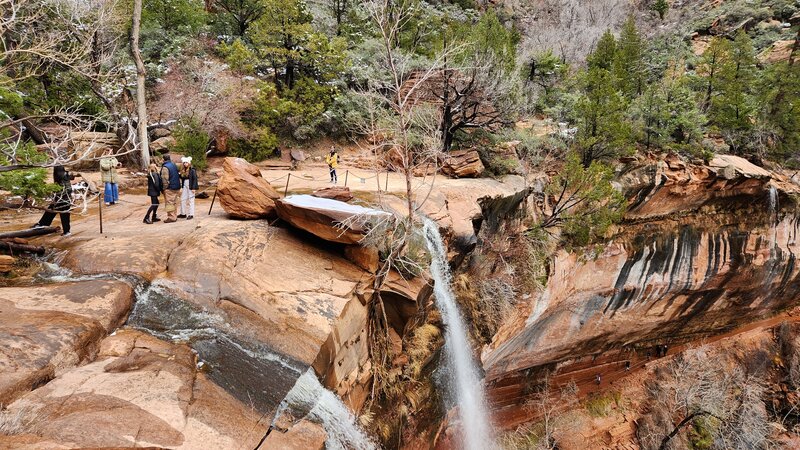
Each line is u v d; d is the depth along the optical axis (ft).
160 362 17.28
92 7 54.29
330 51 74.95
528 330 53.26
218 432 15.14
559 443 62.08
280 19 73.36
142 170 55.62
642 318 66.64
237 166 31.27
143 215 37.04
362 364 27.14
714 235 66.39
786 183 70.74
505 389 60.49
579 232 52.60
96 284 20.83
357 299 27.73
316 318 23.62
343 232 27.20
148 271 23.53
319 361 21.58
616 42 99.71
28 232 25.94
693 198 64.90
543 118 83.20
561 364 64.85
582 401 68.18
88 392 14.57
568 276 54.60
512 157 62.80
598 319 62.34
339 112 73.72
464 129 65.36
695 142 69.56
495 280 47.14
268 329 21.72
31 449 11.55
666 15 150.92
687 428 63.67
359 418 25.08
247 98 68.08
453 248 39.88
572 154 53.83
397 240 29.78
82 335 17.15
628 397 69.97
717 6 143.84
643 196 61.31
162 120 66.69
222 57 82.43
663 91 74.59
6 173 25.66
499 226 51.34
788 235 70.03
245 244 27.07
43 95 55.42
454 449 44.91
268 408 17.74
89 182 43.42
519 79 66.39
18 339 15.56
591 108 61.36
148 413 14.32
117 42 64.90
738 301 72.84
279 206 29.14
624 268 60.75
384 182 53.06
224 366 18.65
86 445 12.34
